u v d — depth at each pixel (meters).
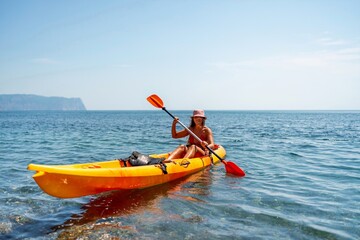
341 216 4.29
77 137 17.20
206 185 6.01
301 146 12.90
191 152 7.27
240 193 5.43
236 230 3.82
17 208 4.62
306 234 3.72
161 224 4.01
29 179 6.42
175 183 6.15
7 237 3.66
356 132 21.39
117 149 11.84
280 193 5.43
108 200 5.04
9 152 10.91
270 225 3.98
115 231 3.80
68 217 4.29
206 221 4.11
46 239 3.61
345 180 6.50
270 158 9.57
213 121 45.88
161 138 16.75
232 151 11.23
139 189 5.65
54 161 9.02
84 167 5.38
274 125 32.69
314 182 6.30
